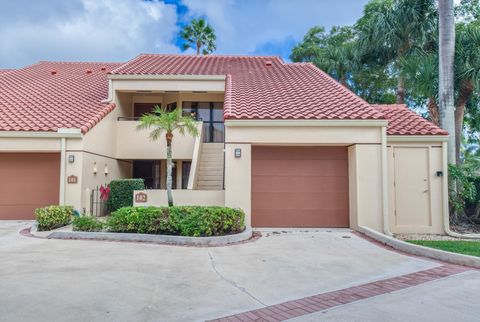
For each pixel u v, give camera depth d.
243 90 15.95
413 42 19.77
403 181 12.52
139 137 17.66
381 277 6.83
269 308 5.21
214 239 9.59
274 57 25.08
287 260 7.98
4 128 13.41
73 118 14.75
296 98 14.45
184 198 12.52
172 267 7.23
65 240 10.06
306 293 5.88
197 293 5.76
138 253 8.41
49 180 13.94
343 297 5.69
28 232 11.41
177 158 17.52
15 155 14.06
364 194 11.53
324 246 9.52
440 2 13.64
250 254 8.51
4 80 20.33
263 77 18.92
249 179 11.70
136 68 19.22
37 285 5.93
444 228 12.16
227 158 11.73
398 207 12.43
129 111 19.88
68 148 13.54
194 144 17.45
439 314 4.95
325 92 15.33
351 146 12.02
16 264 7.26
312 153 12.44
